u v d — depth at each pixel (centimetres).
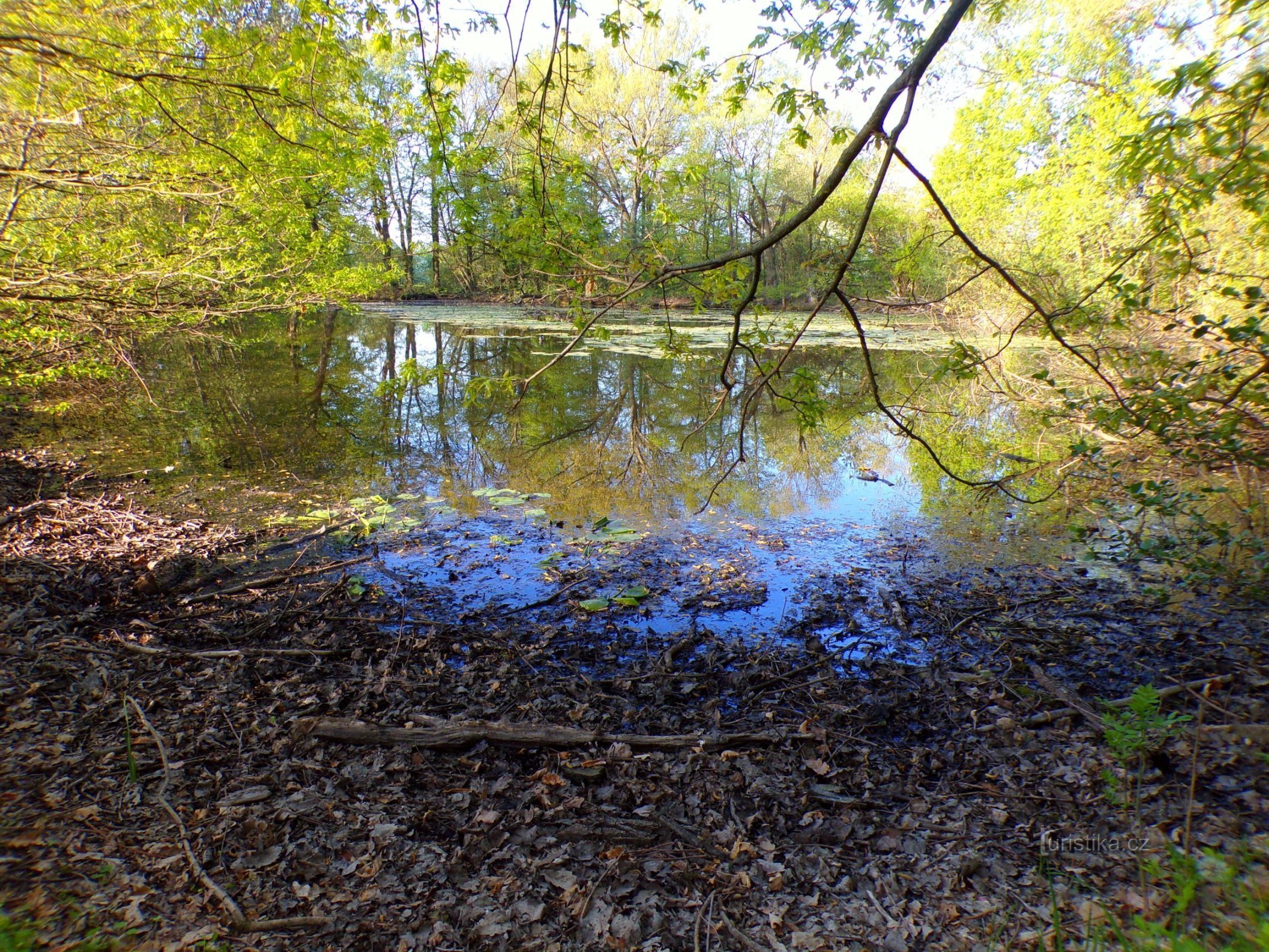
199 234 823
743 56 404
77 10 522
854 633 502
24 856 255
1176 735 350
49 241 681
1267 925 212
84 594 505
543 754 355
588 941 242
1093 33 1205
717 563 620
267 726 361
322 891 258
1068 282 1271
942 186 1578
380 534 678
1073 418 770
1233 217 777
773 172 3212
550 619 518
